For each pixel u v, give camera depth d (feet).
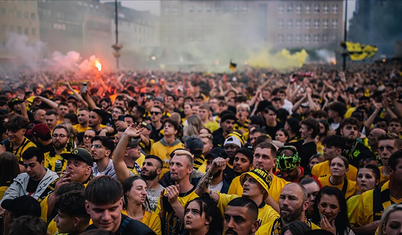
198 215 11.88
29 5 180.86
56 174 15.99
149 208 14.11
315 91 48.14
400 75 89.04
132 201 13.14
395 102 26.68
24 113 28.84
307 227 10.74
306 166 21.42
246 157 16.14
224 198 13.24
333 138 18.15
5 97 38.09
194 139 18.78
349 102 44.80
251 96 48.85
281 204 12.14
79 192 11.40
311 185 14.35
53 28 208.85
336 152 18.06
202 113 30.37
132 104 32.63
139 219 13.21
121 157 14.24
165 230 13.46
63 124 19.98
